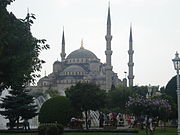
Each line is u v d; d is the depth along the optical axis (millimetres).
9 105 46531
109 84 163875
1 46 23391
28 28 26750
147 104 36000
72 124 49906
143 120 49750
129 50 173625
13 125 47375
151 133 39031
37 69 28297
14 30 25422
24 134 36531
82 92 52531
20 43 25203
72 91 52969
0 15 24609
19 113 46438
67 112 45000
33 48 26578
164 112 37188
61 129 32469
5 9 25141
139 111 36312
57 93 149750
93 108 53156
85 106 52719
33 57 27047
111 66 165375
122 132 41312
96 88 53844
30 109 46594
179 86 30312
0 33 23625
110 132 40938
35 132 39250
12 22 25859
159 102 36375
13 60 24359
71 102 52219
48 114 44406
